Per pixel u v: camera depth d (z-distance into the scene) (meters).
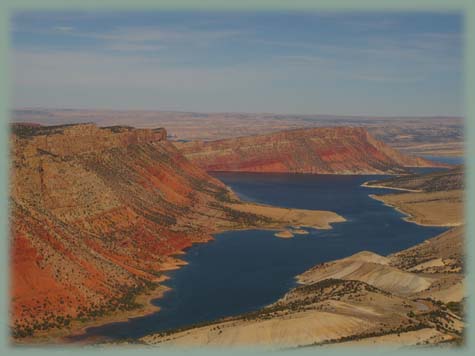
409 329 113.06
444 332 113.56
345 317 119.81
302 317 118.88
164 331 125.25
